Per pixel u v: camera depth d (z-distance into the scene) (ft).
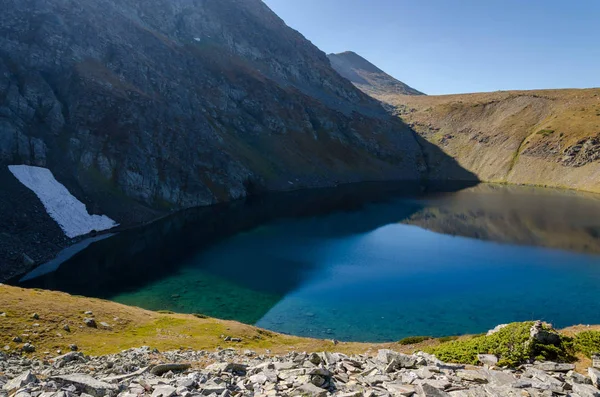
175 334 144.25
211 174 534.78
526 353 72.28
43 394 46.47
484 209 481.87
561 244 327.26
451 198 570.46
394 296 221.87
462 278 249.55
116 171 421.59
